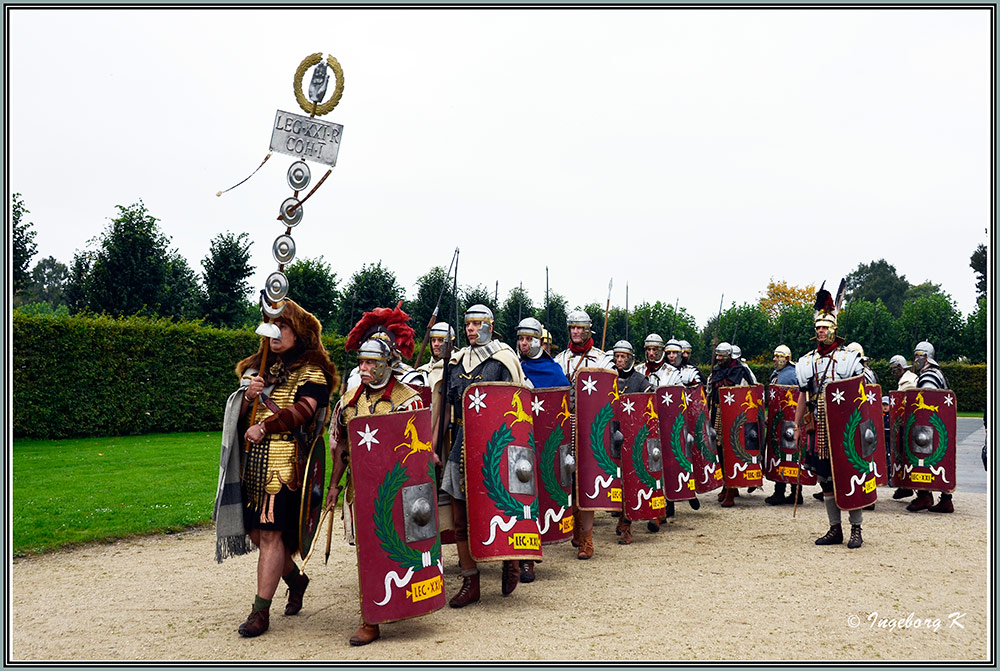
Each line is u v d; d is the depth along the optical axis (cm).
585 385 671
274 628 480
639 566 640
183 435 1752
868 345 3531
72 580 599
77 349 1638
